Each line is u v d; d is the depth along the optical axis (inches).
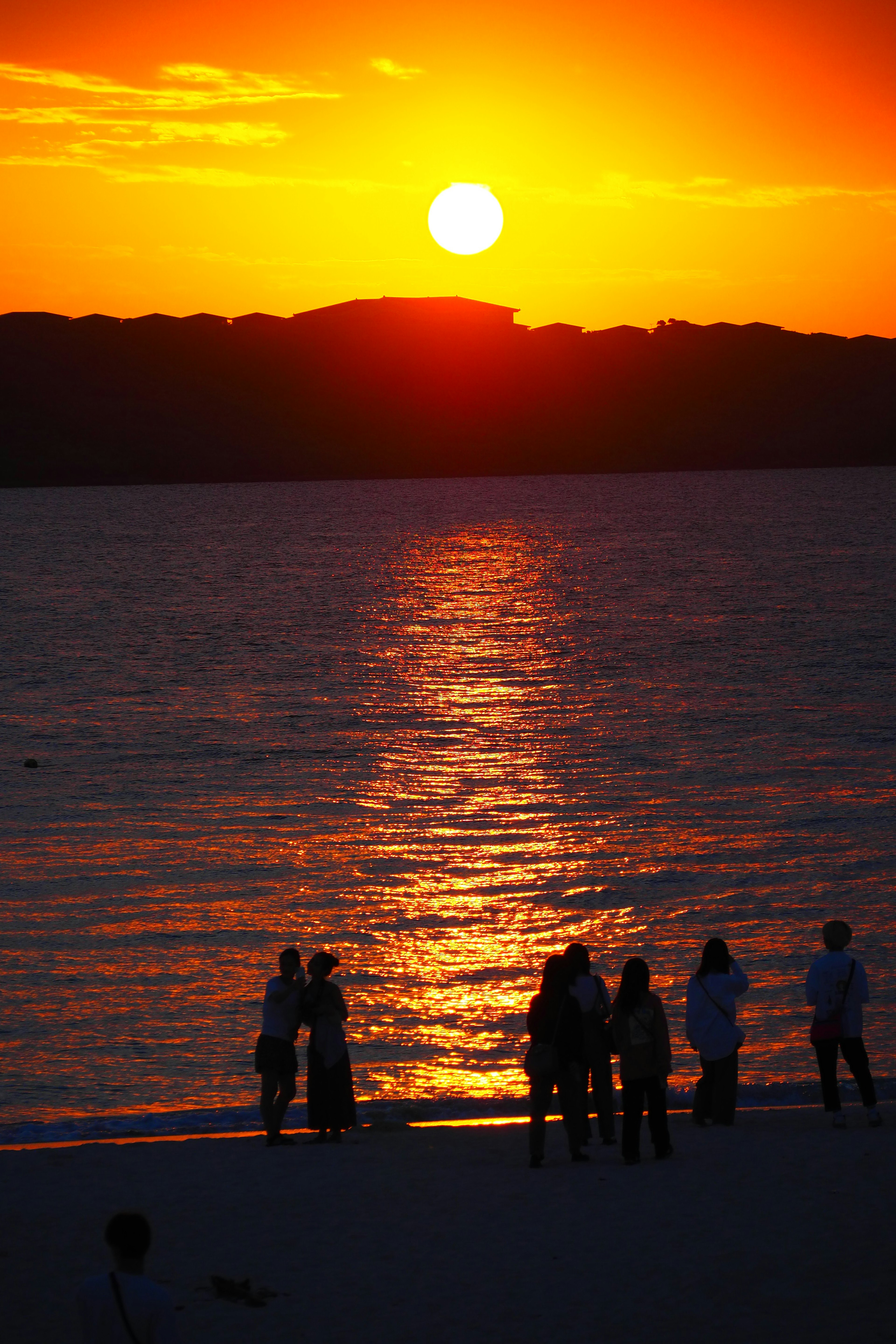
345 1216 764.6
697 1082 1152.2
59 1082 1359.5
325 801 2957.7
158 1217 775.7
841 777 3090.6
